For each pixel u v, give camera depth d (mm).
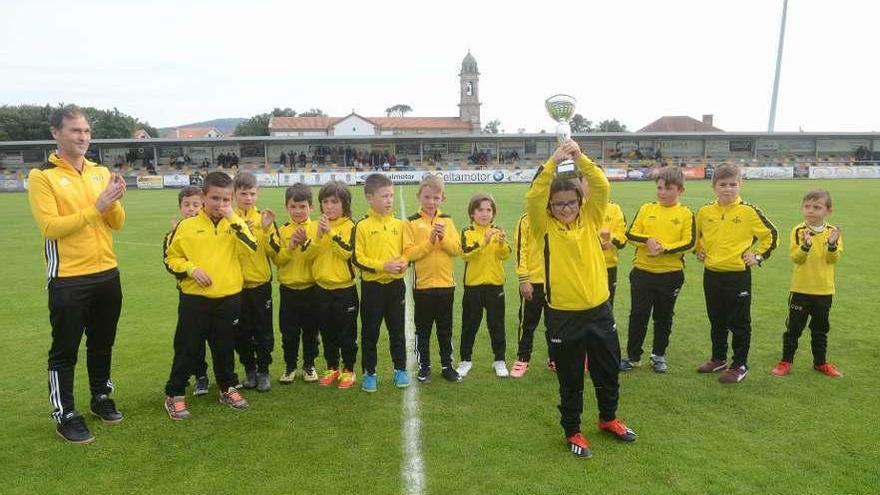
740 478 3461
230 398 4664
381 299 5016
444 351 5230
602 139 47281
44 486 3488
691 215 5289
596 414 4438
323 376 5336
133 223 17734
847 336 6230
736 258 5031
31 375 5422
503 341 5434
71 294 4117
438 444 3957
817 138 47562
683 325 6805
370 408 4609
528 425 4250
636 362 5473
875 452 3762
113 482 3529
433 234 4922
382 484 3459
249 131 82000
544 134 45938
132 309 7809
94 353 4438
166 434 4180
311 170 42812
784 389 4852
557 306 3885
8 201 28047
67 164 4219
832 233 4957
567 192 3828
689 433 4066
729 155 47938
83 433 4074
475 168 43594
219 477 3562
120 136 68812
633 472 3549
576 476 3514
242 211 5309
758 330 6559
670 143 47844
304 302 5219
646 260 5355
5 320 7324
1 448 3986
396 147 47156
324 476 3557
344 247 4926
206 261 4504
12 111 59656
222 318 4590
